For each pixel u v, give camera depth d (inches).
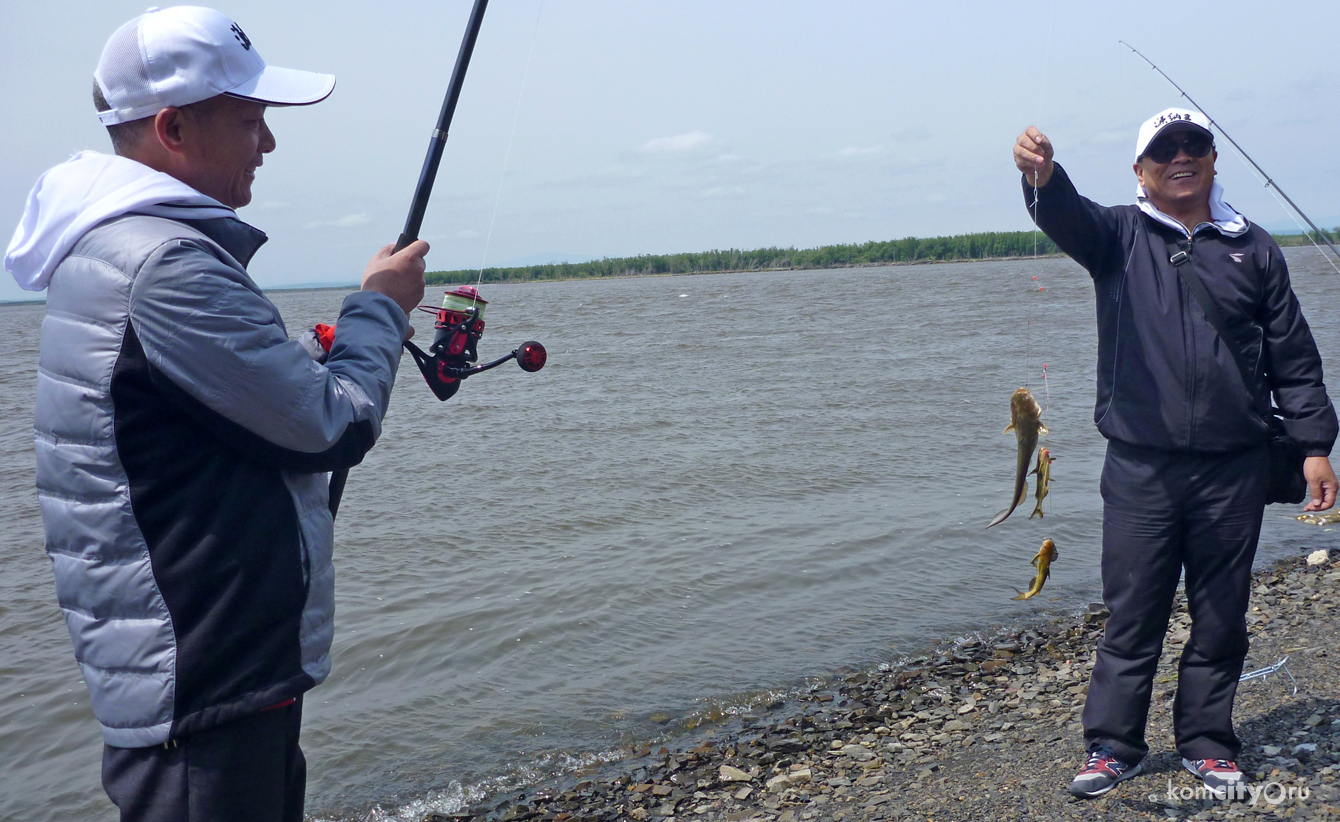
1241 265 121.8
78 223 70.2
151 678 70.7
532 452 530.9
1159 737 154.4
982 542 344.5
